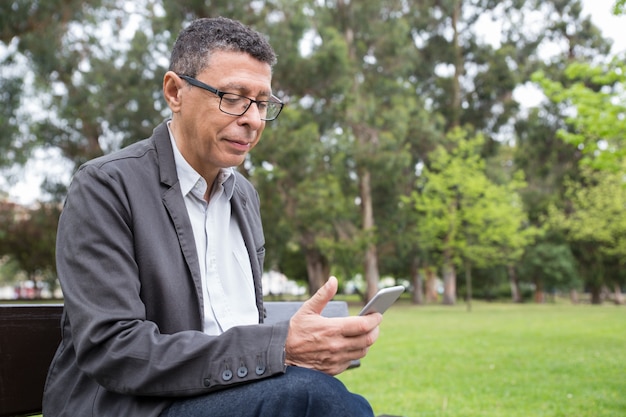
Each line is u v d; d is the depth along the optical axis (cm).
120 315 133
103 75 1983
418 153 3180
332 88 2161
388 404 515
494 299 4725
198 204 162
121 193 146
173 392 128
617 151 1176
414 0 3369
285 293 5225
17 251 2755
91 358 133
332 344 131
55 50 1549
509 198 2902
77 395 141
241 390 126
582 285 4000
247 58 156
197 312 149
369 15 2788
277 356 127
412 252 3334
